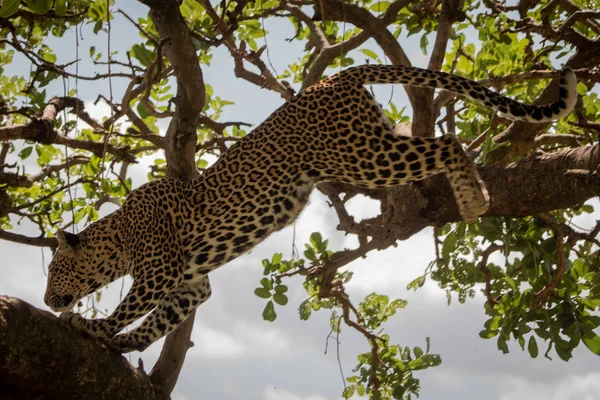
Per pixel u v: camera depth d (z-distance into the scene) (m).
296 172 9.71
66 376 8.73
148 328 10.23
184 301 10.42
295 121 9.68
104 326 9.43
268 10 14.27
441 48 11.86
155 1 9.18
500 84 11.72
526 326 11.57
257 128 9.96
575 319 11.69
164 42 9.59
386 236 12.56
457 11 11.73
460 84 9.69
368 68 9.83
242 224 9.80
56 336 8.52
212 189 9.89
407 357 13.76
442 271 12.73
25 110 12.54
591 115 13.60
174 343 11.43
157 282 9.68
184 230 9.86
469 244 12.93
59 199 15.43
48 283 10.73
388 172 9.62
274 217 9.80
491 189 11.33
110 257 10.43
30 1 8.88
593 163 10.58
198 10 13.44
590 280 12.16
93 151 13.76
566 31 12.48
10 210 13.18
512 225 11.67
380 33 12.70
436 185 11.97
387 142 9.53
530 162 11.10
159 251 9.76
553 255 11.88
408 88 11.41
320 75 13.63
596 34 13.80
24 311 8.24
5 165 13.29
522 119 9.51
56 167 14.62
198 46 10.41
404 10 14.30
